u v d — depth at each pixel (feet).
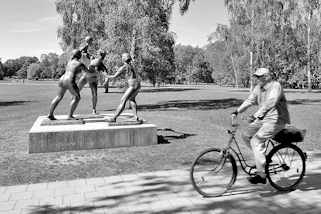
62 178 19.52
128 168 21.54
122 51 63.36
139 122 29.96
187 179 18.86
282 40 117.29
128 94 29.53
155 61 79.30
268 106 15.66
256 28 110.01
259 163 16.19
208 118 51.21
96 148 27.43
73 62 30.17
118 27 61.72
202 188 16.43
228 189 16.53
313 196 16.02
